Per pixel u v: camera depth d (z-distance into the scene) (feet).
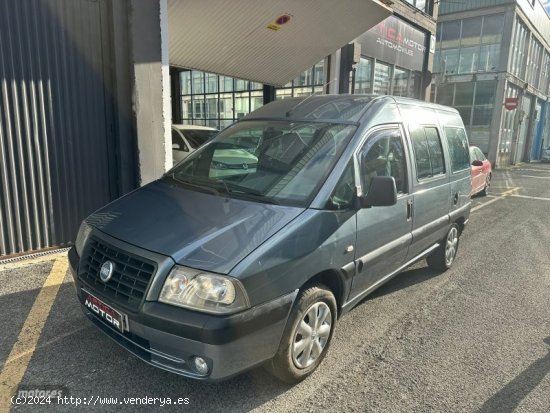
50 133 16.53
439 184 14.88
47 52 16.02
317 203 9.59
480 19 83.25
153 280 7.95
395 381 9.88
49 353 10.25
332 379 9.85
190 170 12.23
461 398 9.37
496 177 63.93
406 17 45.39
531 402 9.32
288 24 24.45
